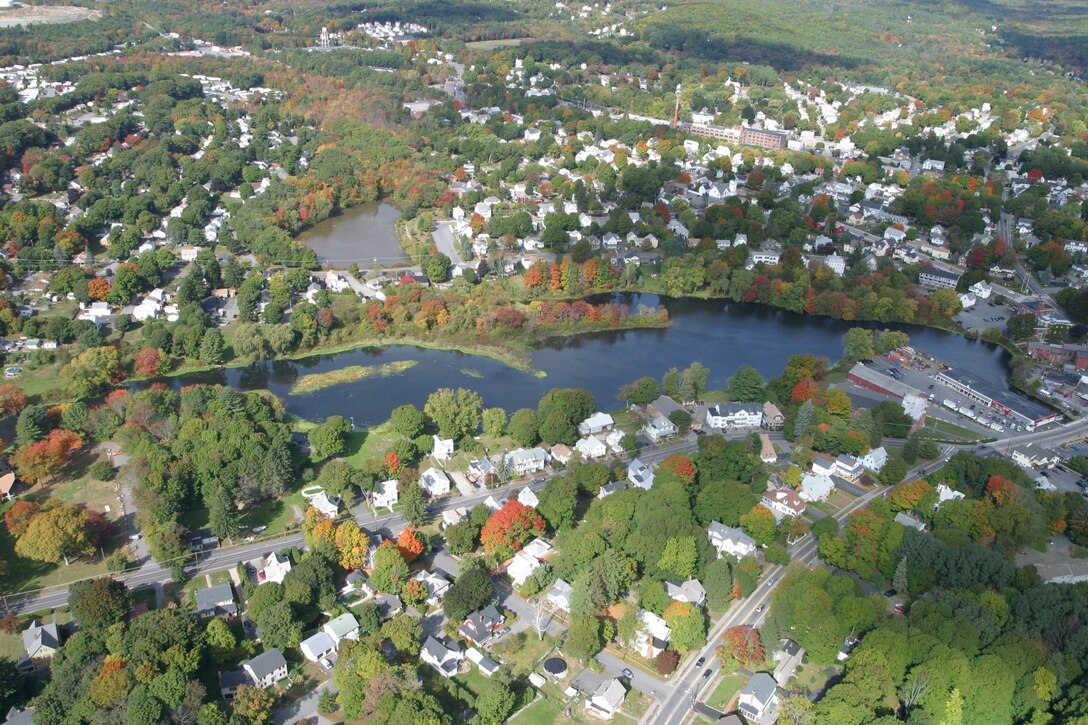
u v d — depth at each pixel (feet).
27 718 643.86
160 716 617.21
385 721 630.33
